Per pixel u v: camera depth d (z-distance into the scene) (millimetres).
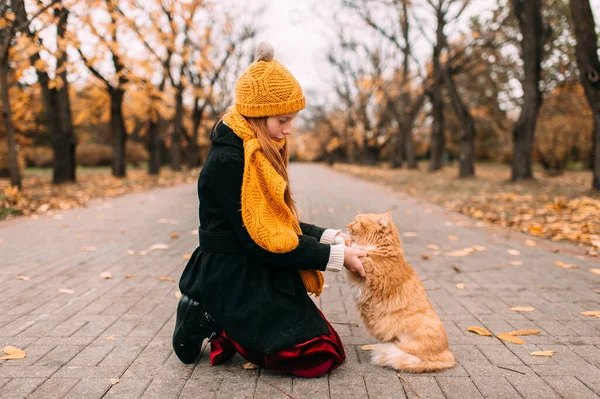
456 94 19312
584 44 10000
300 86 2414
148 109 19344
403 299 2604
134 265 4949
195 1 14648
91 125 38469
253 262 2430
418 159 54250
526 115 14820
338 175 27062
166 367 2635
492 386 2420
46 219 7887
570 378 2506
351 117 40000
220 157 2340
